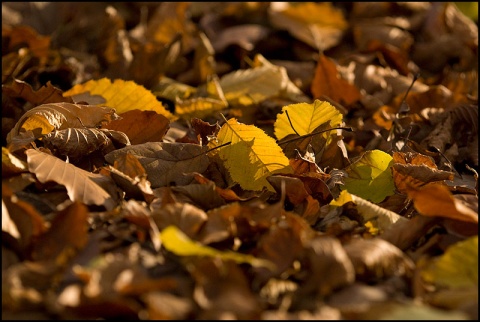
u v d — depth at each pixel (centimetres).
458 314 98
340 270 101
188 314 98
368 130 136
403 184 118
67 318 99
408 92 143
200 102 140
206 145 121
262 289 101
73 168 112
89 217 107
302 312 100
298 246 103
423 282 104
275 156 118
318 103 123
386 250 105
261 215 108
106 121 124
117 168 114
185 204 107
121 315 99
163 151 118
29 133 118
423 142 135
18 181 110
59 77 149
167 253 104
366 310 99
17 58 150
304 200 114
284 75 146
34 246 104
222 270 101
